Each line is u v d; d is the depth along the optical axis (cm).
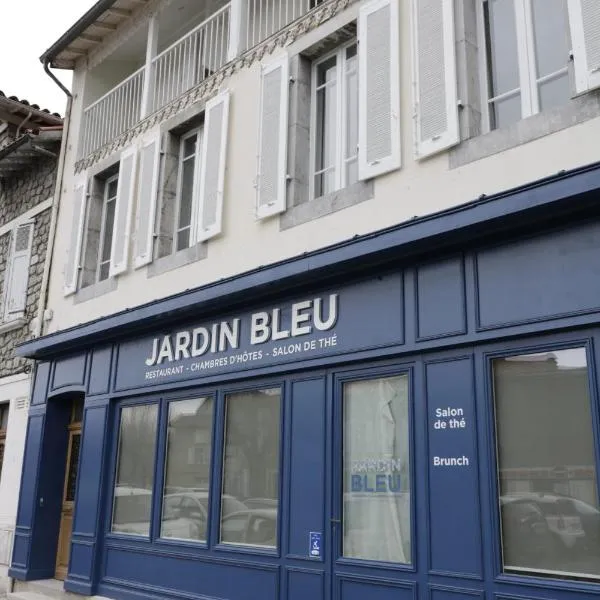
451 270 583
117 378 943
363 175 670
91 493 932
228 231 823
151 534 827
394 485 603
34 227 1239
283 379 715
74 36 1123
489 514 523
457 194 596
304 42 782
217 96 877
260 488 720
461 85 610
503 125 608
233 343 775
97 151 1095
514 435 529
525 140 556
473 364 558
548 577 490
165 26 1083
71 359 1041
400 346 607
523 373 532
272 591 670
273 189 764
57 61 1195
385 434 619
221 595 721
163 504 832
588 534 480
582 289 499
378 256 617
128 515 882
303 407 687
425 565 556
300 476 671
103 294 1002
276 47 822
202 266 846
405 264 618
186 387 829
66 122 1194
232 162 842
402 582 568
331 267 652
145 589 814
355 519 625
